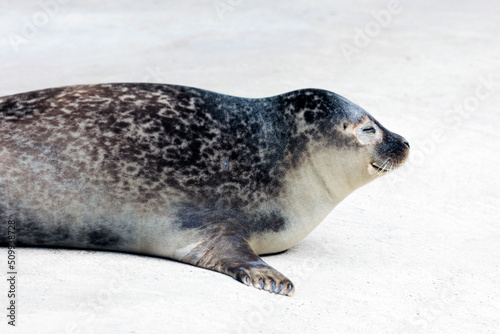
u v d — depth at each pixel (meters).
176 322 6.78
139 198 8.60
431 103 18.70
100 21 27.70
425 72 21.77
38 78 18.84
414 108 18.17
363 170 9.76
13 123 8.63
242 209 9.03
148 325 6.63
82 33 25.47
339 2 33.72
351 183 9.86
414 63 22.78
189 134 8.95
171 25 27.38
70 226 8.50
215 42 24.56
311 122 9.52
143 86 9.30
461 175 14.22
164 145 8.80
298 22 28.78
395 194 13.04
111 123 8.77
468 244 10.85
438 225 11.66
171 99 9.16
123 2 31.84
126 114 8.88
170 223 8.66
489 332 7.81
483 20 30.67
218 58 22.20
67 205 8.44
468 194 13.33
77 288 7.32
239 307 7.33
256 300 7.58
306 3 33.19
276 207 9.28
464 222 11.93
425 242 10.76
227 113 9.26
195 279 7.95
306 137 9.48
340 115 9.61
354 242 10.45
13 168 8.35
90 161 8.52
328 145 9.53
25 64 20.58
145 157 8.70
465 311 8.27
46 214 8.41
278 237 9.38
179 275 8.05
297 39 25.59
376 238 10.73
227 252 8.41
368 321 7.59
